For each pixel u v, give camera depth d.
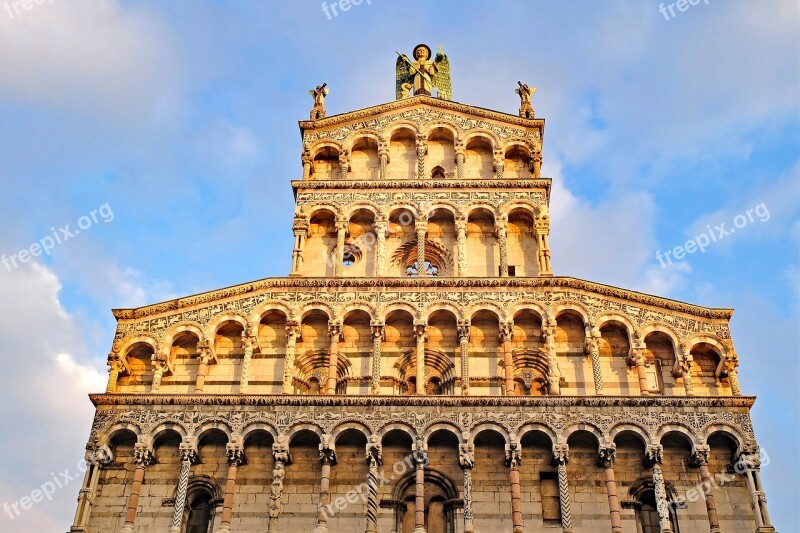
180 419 41.94
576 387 44.56
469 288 46.47
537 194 51.31
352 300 46.25
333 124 55.56
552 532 40.31
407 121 55.59
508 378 43.59
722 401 42.09
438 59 62.69
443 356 45.41
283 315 46.16
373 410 42.09
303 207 51.09
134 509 40.50
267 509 40.88
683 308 45.62
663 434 41.56
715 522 39.91
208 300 46.03
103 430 41.66
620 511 40.62
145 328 45.25
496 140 54.69
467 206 51.06
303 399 42.31
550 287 46.41
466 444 41.22
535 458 42.12
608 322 45.56
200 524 41.28
